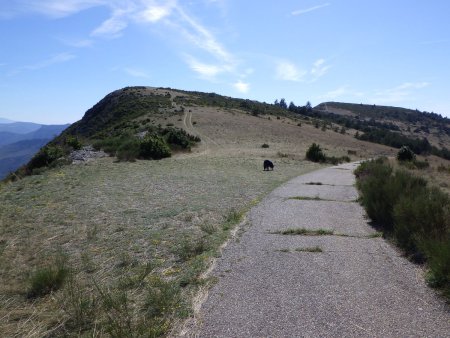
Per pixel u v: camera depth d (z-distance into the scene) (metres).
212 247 6.78
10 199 12.80
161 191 13.48
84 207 10.98
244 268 5.66
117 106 94.12
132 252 6.85
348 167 27.36
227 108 88.75
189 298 4.66
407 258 6.10
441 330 3.87
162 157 28.67
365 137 77.00
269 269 5.62
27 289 5.34
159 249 6.94
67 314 4.40
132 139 31.45
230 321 4.07
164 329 3.91
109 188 14.30
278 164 27.36
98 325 4.11
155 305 4.41
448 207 7.07
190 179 16.86
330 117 138.38
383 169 16.17
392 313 4.24
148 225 8.72
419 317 4.15
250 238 7.27
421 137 134.12
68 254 6.95
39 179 17.62
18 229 8.88
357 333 3.82
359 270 5.58
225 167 23.19
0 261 6.69
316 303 4.49
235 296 4.69
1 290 5.35
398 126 157.88
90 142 34.69
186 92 131.25
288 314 4.22
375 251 6.50
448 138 140.25
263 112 91.94
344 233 7.68
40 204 11.66
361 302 4.52
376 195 8.78
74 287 5.21
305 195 12.33
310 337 3.74
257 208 10.13
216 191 13.38
